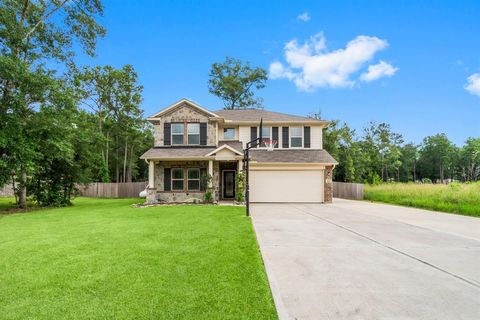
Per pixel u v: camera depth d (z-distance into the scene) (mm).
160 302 3459
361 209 14484
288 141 20031
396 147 50250
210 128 18391
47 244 6398
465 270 4812
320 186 18609
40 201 16719
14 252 5711
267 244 6609
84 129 18406
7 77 13531
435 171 69438
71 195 18719
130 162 37750
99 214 12070
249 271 4570
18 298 3578
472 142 65562
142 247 6090
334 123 39188
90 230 8141
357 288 4000
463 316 3193
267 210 13781
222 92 40438
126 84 33250
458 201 14594
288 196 18578
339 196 24844
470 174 68125
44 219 10703
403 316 3191
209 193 17000
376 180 30641
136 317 3094
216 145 18312
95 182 27750
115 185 27047
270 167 18641
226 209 13750
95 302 3455
